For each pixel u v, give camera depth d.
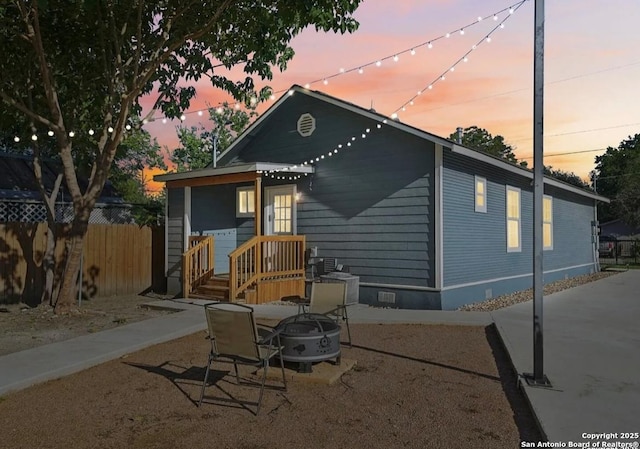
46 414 4.17
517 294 11.91
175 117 10.16
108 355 5.91
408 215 9.46
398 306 9.48
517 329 7.09
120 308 9.84
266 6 8.12
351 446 3.46
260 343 4.40
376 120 9.78
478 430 3.71
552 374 4.94
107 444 3.55
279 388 4.74
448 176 9.40
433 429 3.73
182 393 4.64
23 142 10.45
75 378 5.23
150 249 12.86
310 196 10.99
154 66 7.96
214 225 12.30
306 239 11.02
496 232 11.44
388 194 9.76
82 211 8.84
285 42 9.22
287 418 3.98
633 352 5.91
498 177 11.63
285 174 11.16
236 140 12.17
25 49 8.81
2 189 13.09
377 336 7.04
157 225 13.44
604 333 7.07
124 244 12.27
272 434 3.67
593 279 16.28
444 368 5.38
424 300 9.19
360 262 10.08
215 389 4.75
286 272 10.32
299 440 3.56
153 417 4.04
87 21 8.88
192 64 9.68
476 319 7.96
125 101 8.20
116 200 15.40
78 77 9.80
